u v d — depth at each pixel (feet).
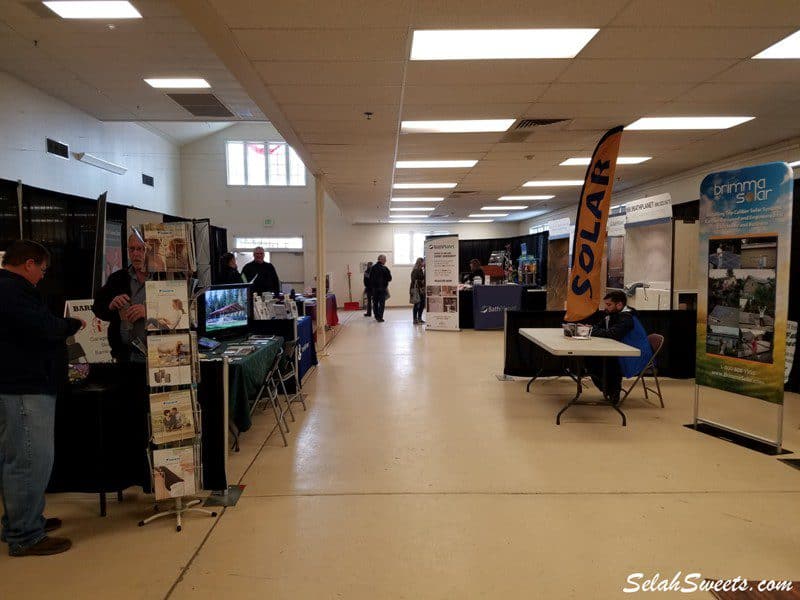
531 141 20.81
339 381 19.86
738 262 12.84
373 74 13.51
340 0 9.68
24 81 24.34
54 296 16.66
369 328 36.35
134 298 10.20
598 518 9.00
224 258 22.79
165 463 8.71
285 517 9.11
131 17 17.22
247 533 8.56
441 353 26.00
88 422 9.34
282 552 7.98
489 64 12.87
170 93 26.11
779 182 11.85
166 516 9.13
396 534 8.50
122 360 10.03
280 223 50.42
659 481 10.52
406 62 12.73
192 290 9.15
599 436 13.38
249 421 11.79
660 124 18.70
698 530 8.57
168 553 7.96
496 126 18.71
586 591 6.98
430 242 34.88
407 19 10.50
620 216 28.25
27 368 7.68
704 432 13.65
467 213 48.98
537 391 18.24
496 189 33.94
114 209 19.56
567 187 33.19
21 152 24.26
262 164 50.01
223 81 24.21
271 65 12.87
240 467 11.41
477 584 7.14
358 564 7.64
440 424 14.46
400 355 25.44
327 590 7.02
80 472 9.37
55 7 16.40
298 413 15.61
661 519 8.94
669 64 12.98
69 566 7.60
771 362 12.16
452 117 17.53
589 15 10.39
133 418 9.40
